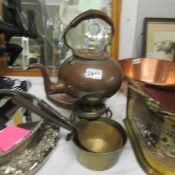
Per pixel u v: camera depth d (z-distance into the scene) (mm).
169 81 704
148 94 482
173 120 423
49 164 518
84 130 563
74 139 529
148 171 500
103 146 549
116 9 806
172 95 568
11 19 790
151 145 489
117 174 502
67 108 683
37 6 795
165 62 720
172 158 461
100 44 803
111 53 840
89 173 503
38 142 516
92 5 802
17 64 857
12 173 455
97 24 796
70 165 519
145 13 896
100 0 800
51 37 828
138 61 734
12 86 758
